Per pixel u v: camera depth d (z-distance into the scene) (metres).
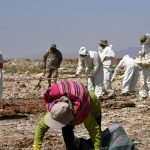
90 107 8.24
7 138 13.66
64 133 9.10
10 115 17.53
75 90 7.95
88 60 21.12
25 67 59.34
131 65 23.88
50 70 26.47
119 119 16.86
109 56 23.22
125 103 19.88
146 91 22.88
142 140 13.32
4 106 18.59
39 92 27.08
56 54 26.30
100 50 23.69
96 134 8.04
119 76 33.19
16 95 25.62
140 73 25.00
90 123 8.01
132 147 8.55
